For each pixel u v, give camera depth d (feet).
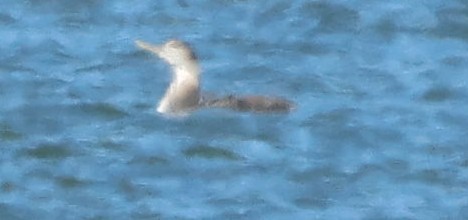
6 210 87.61
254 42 115.34
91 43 114.52
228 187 90.02
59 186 90.48
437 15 120.88
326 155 94.43
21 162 93.20
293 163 92.84
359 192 90.27
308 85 105.91
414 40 116.78
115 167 92.27
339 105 102.06
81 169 92.27
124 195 89.20
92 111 99.81
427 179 92.27
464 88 106.93
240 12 121.39
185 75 84.43
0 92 103.91
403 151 95.91
